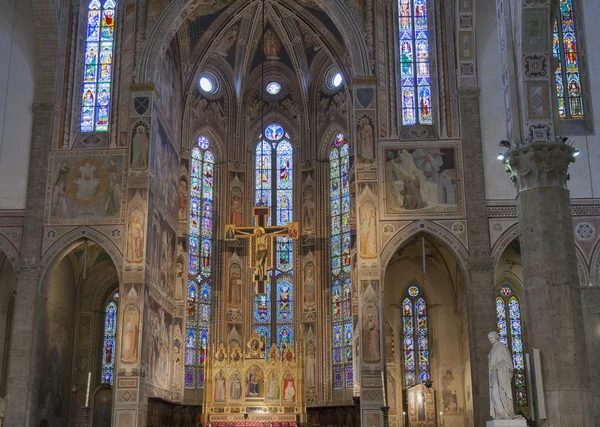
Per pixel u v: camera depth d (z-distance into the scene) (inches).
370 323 1350.9
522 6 1001.5
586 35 1450.5
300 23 1814.7
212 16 1727.4
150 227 1423.5
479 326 1341.0
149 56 1476.4
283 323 1804.9
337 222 1813.5
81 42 1502.2
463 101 1441.9
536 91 1002.7
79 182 1422.2
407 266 1715.1
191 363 1737.2
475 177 1407.5
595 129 1405.0
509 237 1380.4
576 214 1368.1
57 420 1568.7
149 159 1423.5
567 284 945.5
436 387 1647.4
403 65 1480.1
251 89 1929.1
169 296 1587.1
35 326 1364.4
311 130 1884.8
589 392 917.8
